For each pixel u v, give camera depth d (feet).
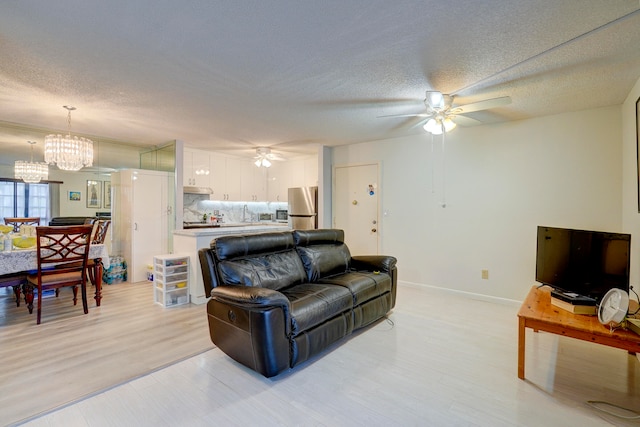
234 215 22.06
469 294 13.46
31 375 7.15
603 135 10.68
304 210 19.08
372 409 6.11
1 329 9.75
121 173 16.62
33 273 10.97
